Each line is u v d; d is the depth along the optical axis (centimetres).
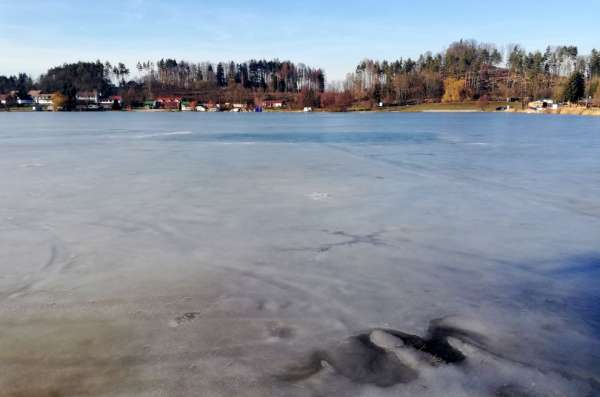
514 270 561
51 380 339
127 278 532
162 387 331
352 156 1739
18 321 429
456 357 370
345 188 1073
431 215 822
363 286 511
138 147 2144
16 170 1364
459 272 554
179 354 373
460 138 2681
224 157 1708
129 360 365
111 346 386
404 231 721
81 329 414
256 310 451
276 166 1448
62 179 1199
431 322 428
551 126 4075
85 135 3017
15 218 797
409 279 531
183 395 323
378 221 780
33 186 1097
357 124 4678
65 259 595
